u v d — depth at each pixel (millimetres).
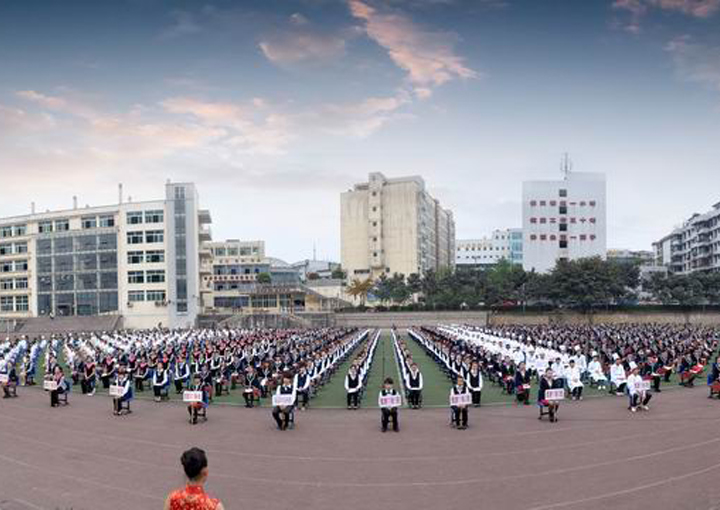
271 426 20766
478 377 24516
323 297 117875
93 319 97188
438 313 100562
